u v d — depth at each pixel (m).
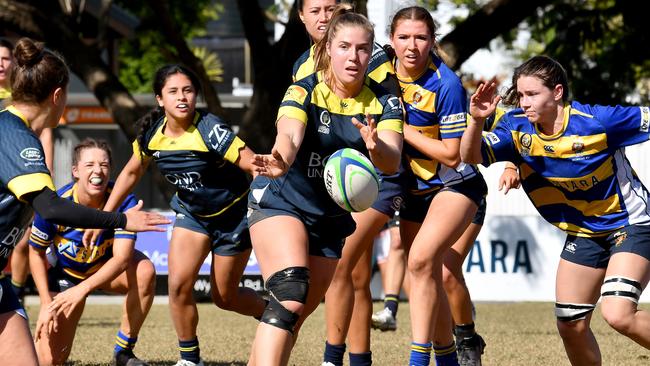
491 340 33.75
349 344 22.92
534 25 72.75
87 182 25.98
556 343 32.81
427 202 22.67
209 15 90.06
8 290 16.16
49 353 25.77
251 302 25.39
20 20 61.84
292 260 17.38
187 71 23.47
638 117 19.59
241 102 82.88
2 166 15.12
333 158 17.86
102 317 45.38
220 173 23.72
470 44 58.53
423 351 21.09
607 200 20.08
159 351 30.84
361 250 21.88
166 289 57.72
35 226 25.72
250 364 17.16
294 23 55.19
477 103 19.28
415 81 21.42
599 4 70.06
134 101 62.56
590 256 20.44
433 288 21.30
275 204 18.30
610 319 19.28
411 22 20.80
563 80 19.72
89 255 26.31
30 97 15.80
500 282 54.06
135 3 76.06
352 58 17.39
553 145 19.95
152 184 84.94
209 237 24.22
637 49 67.25
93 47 63.47
